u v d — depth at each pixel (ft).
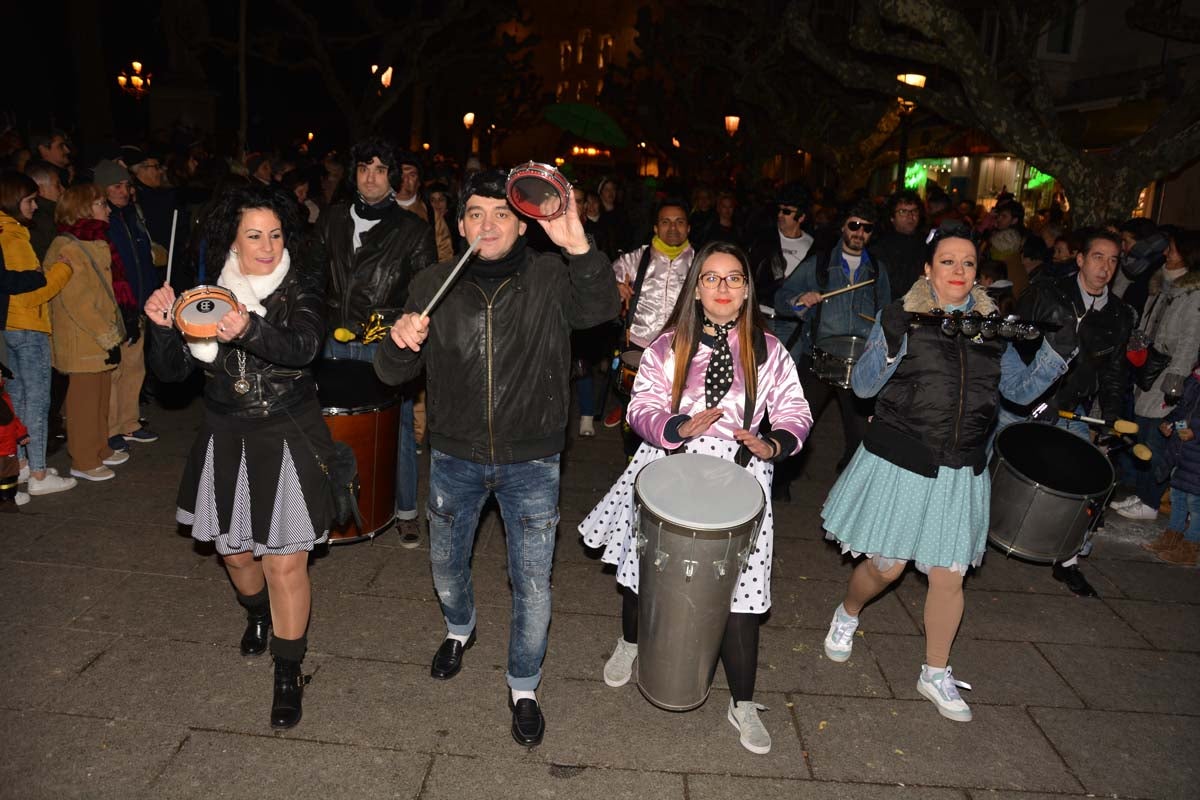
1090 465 12.66
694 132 69.51
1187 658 12.98
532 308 9.39
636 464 10.57
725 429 10.18
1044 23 29.60
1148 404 17.99
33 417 16.05
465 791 9.32
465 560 10.61
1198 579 15.67
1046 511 12.15
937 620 11.14
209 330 8.52
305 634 10.39
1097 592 14.97
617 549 10.64
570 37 167.63
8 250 14.83
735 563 8.85
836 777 9.92
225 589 13.19
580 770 9.77
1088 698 11.81
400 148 17.87
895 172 64.49
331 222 14.35
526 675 10.18
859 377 10.87
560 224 8.84
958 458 10.56
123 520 15.39
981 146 53.88
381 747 9.92
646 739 10.37
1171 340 17.26
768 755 10.22
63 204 16.31
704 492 9.04
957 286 10.39
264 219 9.36
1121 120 42.14
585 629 12.81
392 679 11.23
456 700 10.87
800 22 35.17
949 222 10.59
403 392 14.46
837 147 52.16
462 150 106.63
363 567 14.24
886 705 11.34
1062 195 45.75
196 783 9.16
